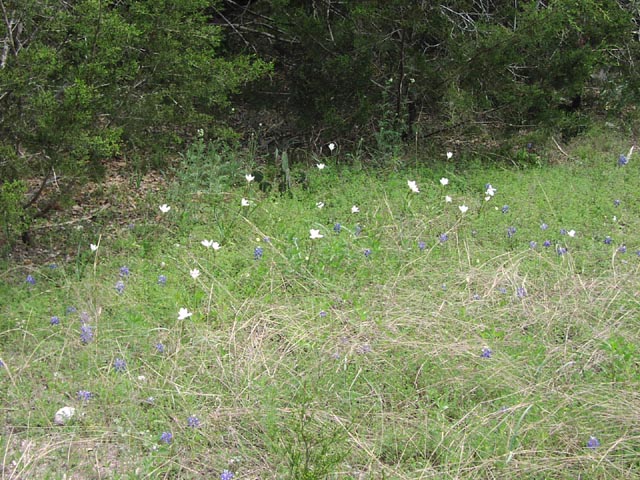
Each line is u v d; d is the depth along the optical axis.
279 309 4.48
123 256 5.05
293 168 6.41
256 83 6.69
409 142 6.84
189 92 5.75
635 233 5.59
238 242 5.22
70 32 5.22
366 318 4.44
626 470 3.69
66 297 4.59
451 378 4.08
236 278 4.80
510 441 3.74
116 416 3.89
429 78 6.57
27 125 5.06
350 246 5.10
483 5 7.21
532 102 6.58
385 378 4.11
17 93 4.84
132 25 5.18
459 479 3.63
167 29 5.61
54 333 4.29
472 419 3.89
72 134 4.89
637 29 8.05
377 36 6.46
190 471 3.67
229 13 7.65
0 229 4.98
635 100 7.68
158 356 4.18
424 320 4.41
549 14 6.34
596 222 5.70
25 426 3.83
